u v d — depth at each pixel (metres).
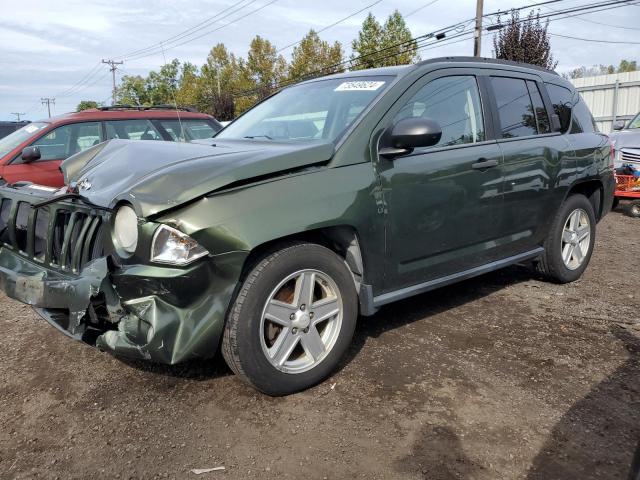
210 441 2.61
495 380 3.16
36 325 4.11
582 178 4.78
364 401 2.94
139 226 2.60
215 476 2.36
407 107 3.46
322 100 3.81
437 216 3.54
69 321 2.88
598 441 2.57
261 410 2.87
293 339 2.95
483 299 4.57
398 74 3.59
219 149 3.26
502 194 3.98
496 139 4.01
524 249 4.48
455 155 3.64
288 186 2.86
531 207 4.30
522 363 3.37
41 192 3.49
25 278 3.09
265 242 2.74
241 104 45.88
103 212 2.88
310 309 3.01
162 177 2.72
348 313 3.16
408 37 37.34
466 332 3.85
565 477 2.32
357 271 3.25
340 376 3.21
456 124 3.76
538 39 21.11
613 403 2.90
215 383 3.15
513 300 4.55
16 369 3.38
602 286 4.97
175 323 2.59
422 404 2.90
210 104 43.56
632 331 3.87
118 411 2.88
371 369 3.29
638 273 5.44
